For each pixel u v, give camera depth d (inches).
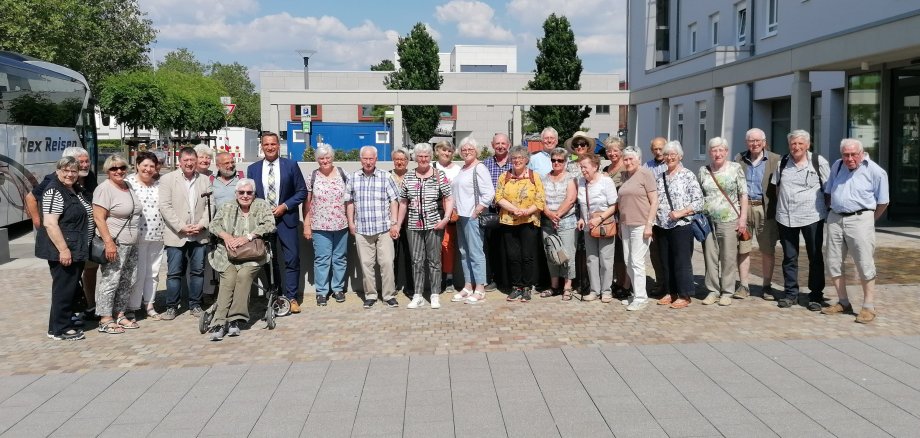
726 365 240.8
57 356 270.8
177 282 328.8
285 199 331.9
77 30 1461.6
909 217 619.2
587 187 335.0
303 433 192.4
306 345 277.3
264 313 334.0
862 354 250.2
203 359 262.1
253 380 235.6
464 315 320.8
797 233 319.0
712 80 838.5
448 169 352.8
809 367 237.3
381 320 315.0
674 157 323.0
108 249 296.8
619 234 345.1
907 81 603.8
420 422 197.6
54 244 286.7
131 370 250.1
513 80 2076.8
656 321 302.4
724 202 326.3
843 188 295.1
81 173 301.1
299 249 343.0
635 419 196.7
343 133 1466.5
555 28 1298.0
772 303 332.2
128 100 1589.6
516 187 336.8
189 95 2138.3
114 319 315.0
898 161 622.8
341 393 221.6
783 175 319.0
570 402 210.1
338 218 342.6
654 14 1286.9
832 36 588.4
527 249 343.6
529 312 323.9
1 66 678.5
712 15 1125.1
